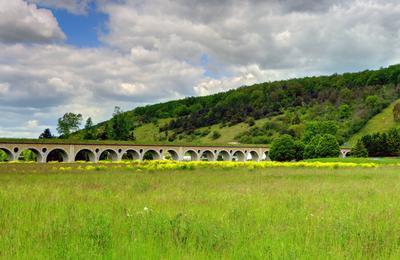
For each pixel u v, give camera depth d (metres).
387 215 13.77
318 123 127.56
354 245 9.76
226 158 123.12
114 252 8.73
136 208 14.86
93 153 95.62
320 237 10.52
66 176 34.75
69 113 138.12
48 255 8.61
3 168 48.75
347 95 199.88
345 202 17.25
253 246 9.48
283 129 171.25
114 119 143.25
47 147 88.31
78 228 11.14
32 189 21.45
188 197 18.62
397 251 9.11
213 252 9.03
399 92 190.00
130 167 51.31
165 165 53.06
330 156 88.56
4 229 11.12
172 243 9.69
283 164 61.31
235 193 20.67
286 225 12.08
